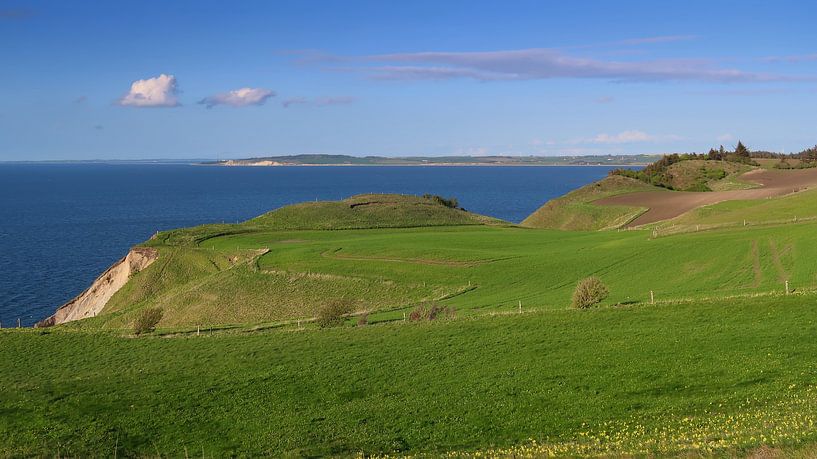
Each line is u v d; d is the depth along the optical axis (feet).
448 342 139.23
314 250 300.81
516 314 159.22
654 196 473.67
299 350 145.48
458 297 213.66
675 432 82.58
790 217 263.49
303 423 103.55
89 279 352.49
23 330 197.77
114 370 148.25
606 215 432.25
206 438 101.65
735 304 143.64
